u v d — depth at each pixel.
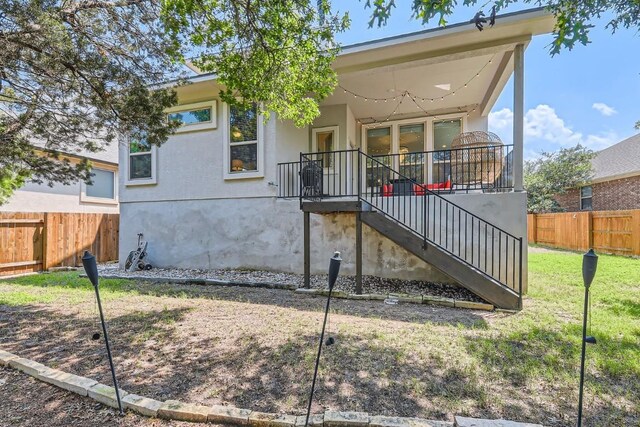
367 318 4.03
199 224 7.75
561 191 16.50
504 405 2.17
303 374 2.58
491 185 6.43
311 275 6.84
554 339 3.33
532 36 5.22
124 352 3.02
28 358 2.91
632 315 4.16
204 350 3.04
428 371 2.62
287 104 5.38
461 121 8.71
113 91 4.16
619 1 2.95
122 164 8.41
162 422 2.04
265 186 7.25
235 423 2.00
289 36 4.36
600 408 2.15
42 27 3.17
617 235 10.12
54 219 8.42
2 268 7.38
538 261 9.02
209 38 4.39
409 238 5.18
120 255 8.35
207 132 7.71
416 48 5.62
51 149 4.66
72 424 2.03
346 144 8.15
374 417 1.97
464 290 5.58
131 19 4.05
